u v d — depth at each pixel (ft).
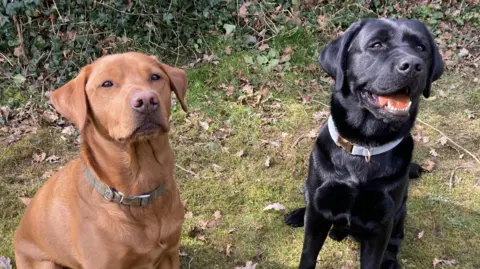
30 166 5.12
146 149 3.25
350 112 3.66
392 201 3.66
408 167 3.70
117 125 3.09
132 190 3.30
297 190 4.87
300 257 4.24
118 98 3.09
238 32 6.82
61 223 3.44
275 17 6.96
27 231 3.67
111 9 6.31
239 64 6.43
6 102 5.74
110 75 3.15
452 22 7.28
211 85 6.18
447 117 5.77
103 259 3.33
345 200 3.71
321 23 6.92
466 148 5.32
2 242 4.33
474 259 4.20
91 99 3.19
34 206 3.64
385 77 3.42
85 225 3.31
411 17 7.23
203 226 4.47
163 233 3.45
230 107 5.84
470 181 4.93
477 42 7.01
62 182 3.53
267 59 6.47
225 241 4.37
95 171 3.28
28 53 6.07
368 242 3.86
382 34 3.55
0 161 5.11
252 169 5.08
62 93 3.20
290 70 6.45
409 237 4.40
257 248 4.32
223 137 5.45
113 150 3.22
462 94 6.12
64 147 5.33
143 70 3.20
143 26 6.56
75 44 6.17
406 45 3.53
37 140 5.36
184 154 5.23
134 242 3.34
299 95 6.12
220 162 5.16
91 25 6.23
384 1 7.29
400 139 3.61
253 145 5.38
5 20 5.79
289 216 4.53
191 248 4.31
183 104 3.47
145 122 3.05
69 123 5.62
